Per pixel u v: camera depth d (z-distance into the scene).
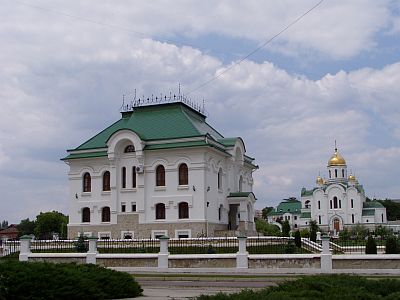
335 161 152.88
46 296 15.80
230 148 69.12
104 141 67.12
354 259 33.19
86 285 17.00
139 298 18.73
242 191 74.62
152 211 62.47
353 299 12.66
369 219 146.38
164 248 36.50
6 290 15.03
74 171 67.12
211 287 24.45
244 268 34.50
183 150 62.06
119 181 64.38
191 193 61.28
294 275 31.38
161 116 67.50
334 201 149.62
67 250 44.09
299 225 157.88
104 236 63.94
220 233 61.88
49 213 129.75
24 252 40.00
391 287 14.93
